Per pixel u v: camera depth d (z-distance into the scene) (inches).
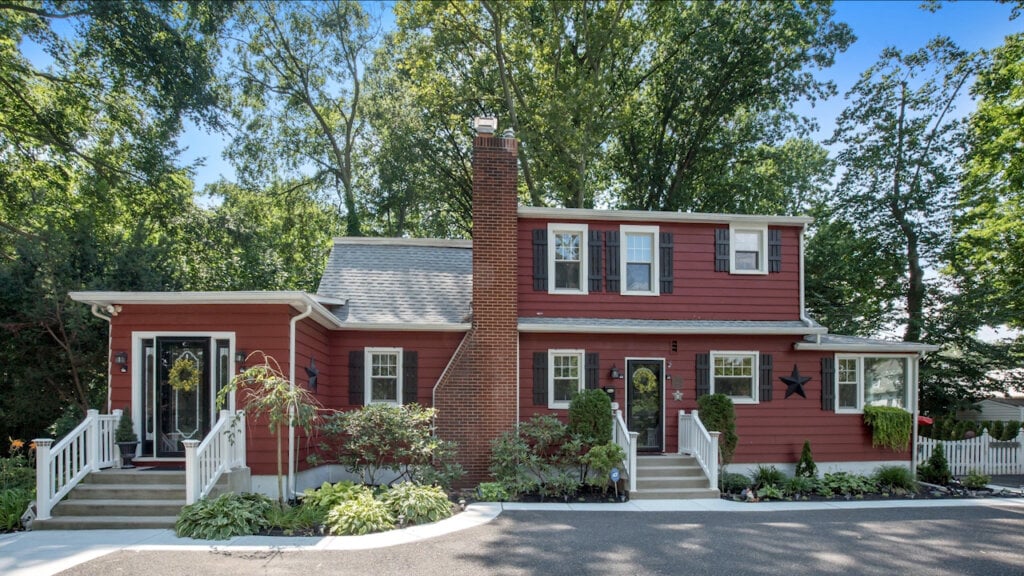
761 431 595.5
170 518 383.9
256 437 452.1
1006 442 677.9
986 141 943.7
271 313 459.5
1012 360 951.6
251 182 1128.8
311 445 505.7
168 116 792.3
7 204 804.0
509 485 492.4
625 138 1129.4
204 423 460.1
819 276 1045.2
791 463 595.8
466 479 540.7
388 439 477.4
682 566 308.3
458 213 1242.0
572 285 606.5
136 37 736.3
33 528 377.1
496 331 561.3
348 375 575.5
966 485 583.5
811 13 981.2
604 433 526.9
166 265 731.4
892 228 1020.5
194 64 792.9
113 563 300.8
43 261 605.9
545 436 516.1
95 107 840.9
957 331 976.9
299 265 1197.7
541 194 1029.8
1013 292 937.5
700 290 615.2
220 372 462.9
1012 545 355.6
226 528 356.8
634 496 498.0
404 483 442.6
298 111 1168.2
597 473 518.3
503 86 986.1
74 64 808.9
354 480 537.3
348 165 1186.0
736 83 1037.8
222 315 461.4
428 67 1017.5
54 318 600.1
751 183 1087.6
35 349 626.8
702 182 1127.6
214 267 953.5
